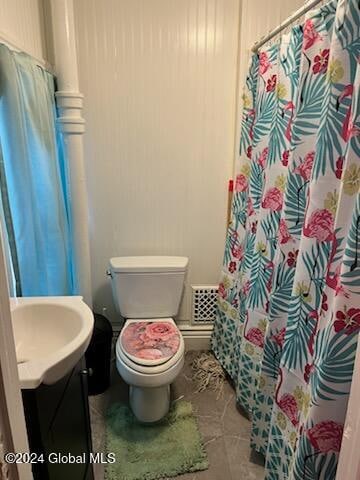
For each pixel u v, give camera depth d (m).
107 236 2.18
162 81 1.99
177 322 2.38
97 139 2.03
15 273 1.30
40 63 1.61
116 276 1.96
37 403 0.82
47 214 1.50
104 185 2.11
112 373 2.17
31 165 1.39
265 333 1.55
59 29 1.64
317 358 0.99
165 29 1.92
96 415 1.83
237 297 1.99
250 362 1.71
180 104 2.03
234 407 1.90
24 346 1.18
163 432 1.71
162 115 2.04
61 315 1.23
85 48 1.90
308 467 1.01
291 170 1.24
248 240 1.77
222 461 1.57
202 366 2.21
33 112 1.37
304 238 1.11
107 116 2.01
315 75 1.12
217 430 1.74
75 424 1.15
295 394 1.19
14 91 1.19
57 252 1.57
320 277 1.08
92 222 2.15
